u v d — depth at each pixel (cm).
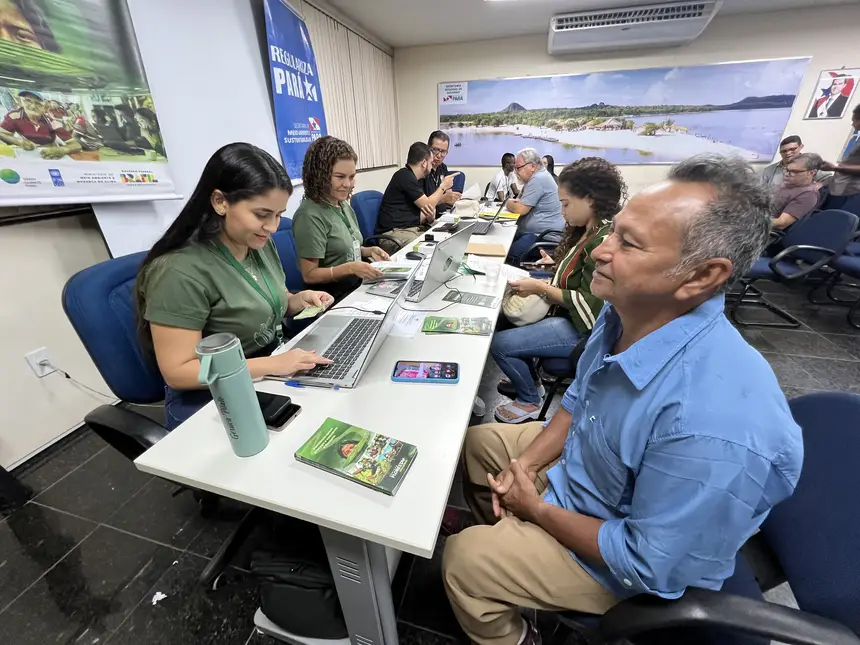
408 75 493
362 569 71
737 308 301
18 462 152
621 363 62
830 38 377
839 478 62
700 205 53
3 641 101
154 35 182
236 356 61
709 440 52
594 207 137
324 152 164
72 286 95
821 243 269
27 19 129
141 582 114
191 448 71
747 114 420
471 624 77
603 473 69
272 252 125
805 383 215
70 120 145
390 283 157
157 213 187
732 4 362
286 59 275
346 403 83
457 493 144
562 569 69
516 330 160
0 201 128
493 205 398
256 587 112
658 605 56
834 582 58
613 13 368
